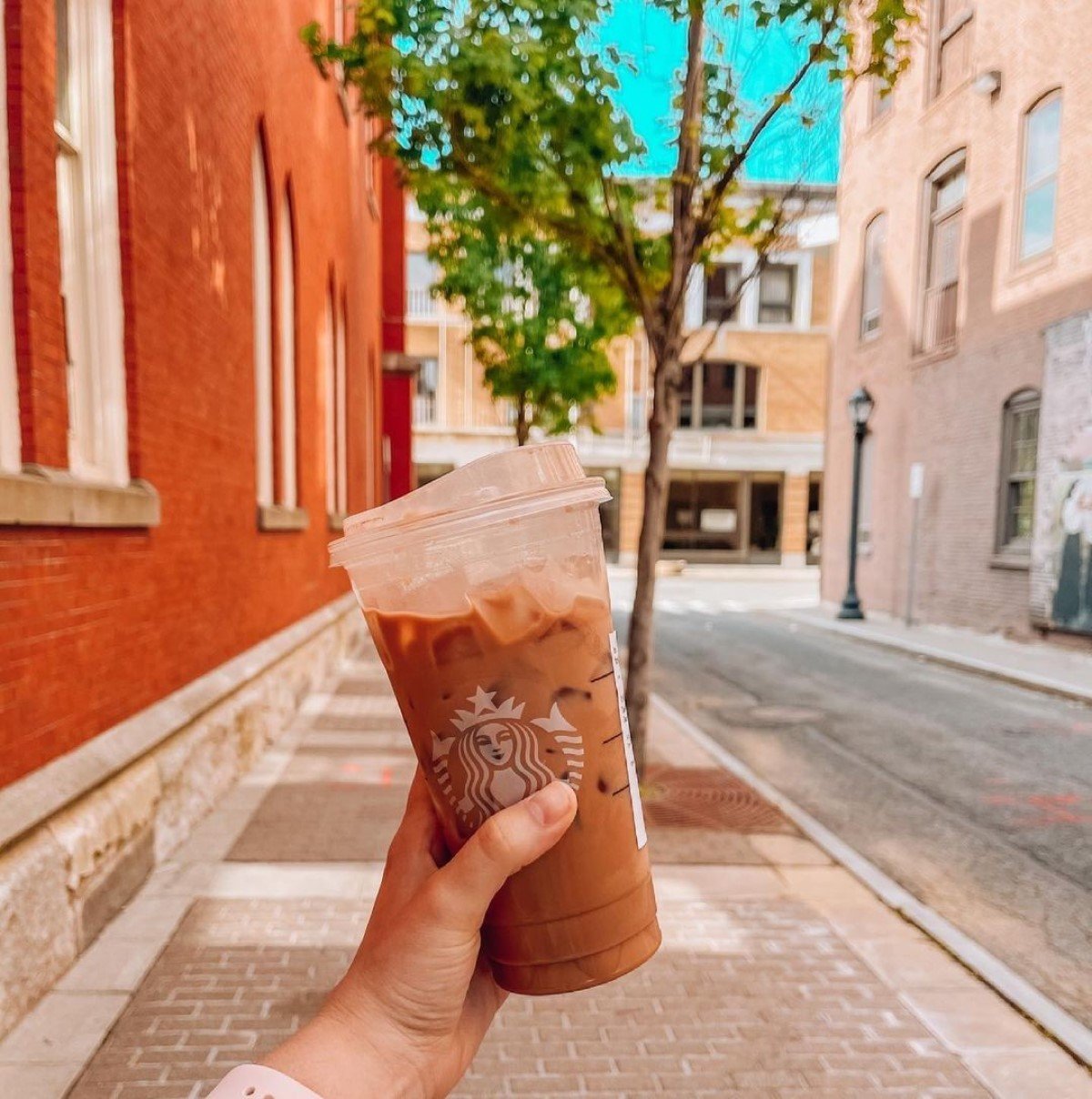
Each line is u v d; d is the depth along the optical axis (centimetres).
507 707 109
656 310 602
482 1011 128
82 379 431
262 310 787
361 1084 101
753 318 3434
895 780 673
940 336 1628
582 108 524
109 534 414
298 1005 319
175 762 479
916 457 1675
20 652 331
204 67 568
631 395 3425
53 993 326
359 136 1424
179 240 519
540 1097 275
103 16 433
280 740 733
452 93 533
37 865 322
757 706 956
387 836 498
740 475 3575
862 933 397
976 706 962
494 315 1728
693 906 422
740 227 658
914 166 1678
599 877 115
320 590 1048
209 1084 274
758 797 600
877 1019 324
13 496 312
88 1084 273
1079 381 1214
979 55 1463
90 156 430
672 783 629
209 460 580
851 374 1958
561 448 120
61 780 350
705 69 570
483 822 113
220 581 606
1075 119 1239
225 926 383
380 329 1980
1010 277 1389
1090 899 454
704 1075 288
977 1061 299
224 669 609
